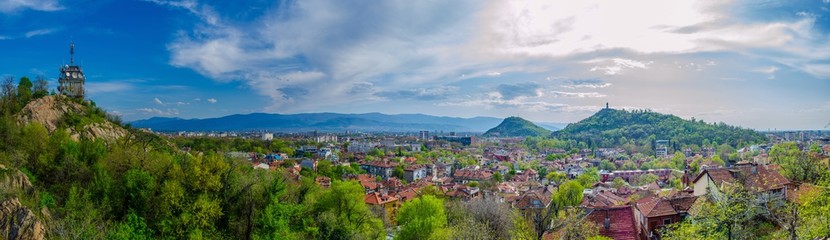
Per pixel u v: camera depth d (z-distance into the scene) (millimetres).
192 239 57375
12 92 95125
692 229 40625
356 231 75062
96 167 67750
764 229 43312
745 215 40000
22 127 77688
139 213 61125
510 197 122312
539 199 92375
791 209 38281
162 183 64625
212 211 62562
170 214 60688
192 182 66188
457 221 79125
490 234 68125
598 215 57156
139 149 76812
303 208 77625
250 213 66875
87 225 50938
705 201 49406
